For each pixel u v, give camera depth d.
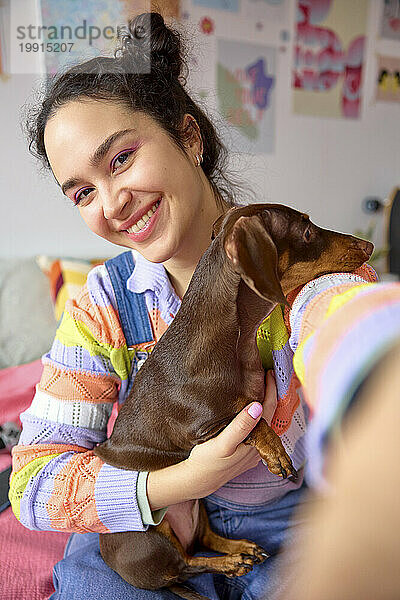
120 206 1.02
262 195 3.45
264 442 0.96
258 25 3.25
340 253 1.00
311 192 3.66
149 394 1.10
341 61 3.59
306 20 3.40
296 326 0.72
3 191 2.81
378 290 0.50
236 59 3.21
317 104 3.57
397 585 0.25
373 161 3.88
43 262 2.73
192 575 1.15
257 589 1.07
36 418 1.20
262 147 3.41
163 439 1.10
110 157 1.00
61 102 1.01
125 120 0.99
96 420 1.21
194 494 1.03
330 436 0.32
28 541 1.48
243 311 0.97
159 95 1.05
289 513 1.23
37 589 1.29
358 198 3.87
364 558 0.26
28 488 1.13
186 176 1.07
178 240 1.08
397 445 0.27
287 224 0.97
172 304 1.20
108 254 3.11
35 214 2.90
